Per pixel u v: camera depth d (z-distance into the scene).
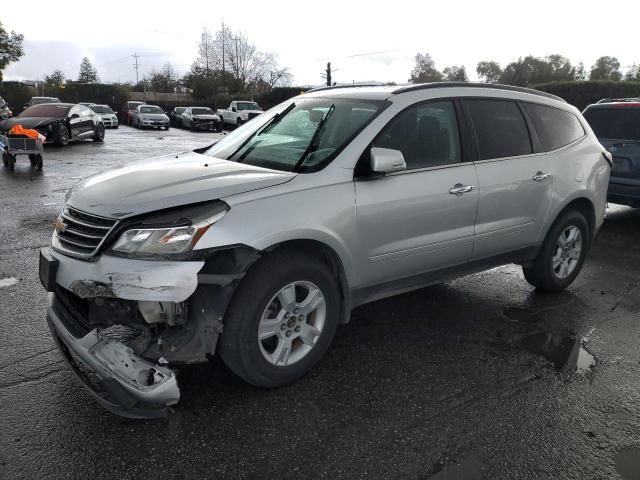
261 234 3.02
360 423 3.03
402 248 3.78
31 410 3.04
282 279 3.13
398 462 2.73
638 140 7.80
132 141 22.69
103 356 2.83
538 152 4.71
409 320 4.49
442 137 4.07
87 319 3.08
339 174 3.45
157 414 2.83
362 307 4.74
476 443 2.90
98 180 3.48
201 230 2.87
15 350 3.72
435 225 3.94
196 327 2.99
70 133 18.59
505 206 4.40
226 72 68.56
